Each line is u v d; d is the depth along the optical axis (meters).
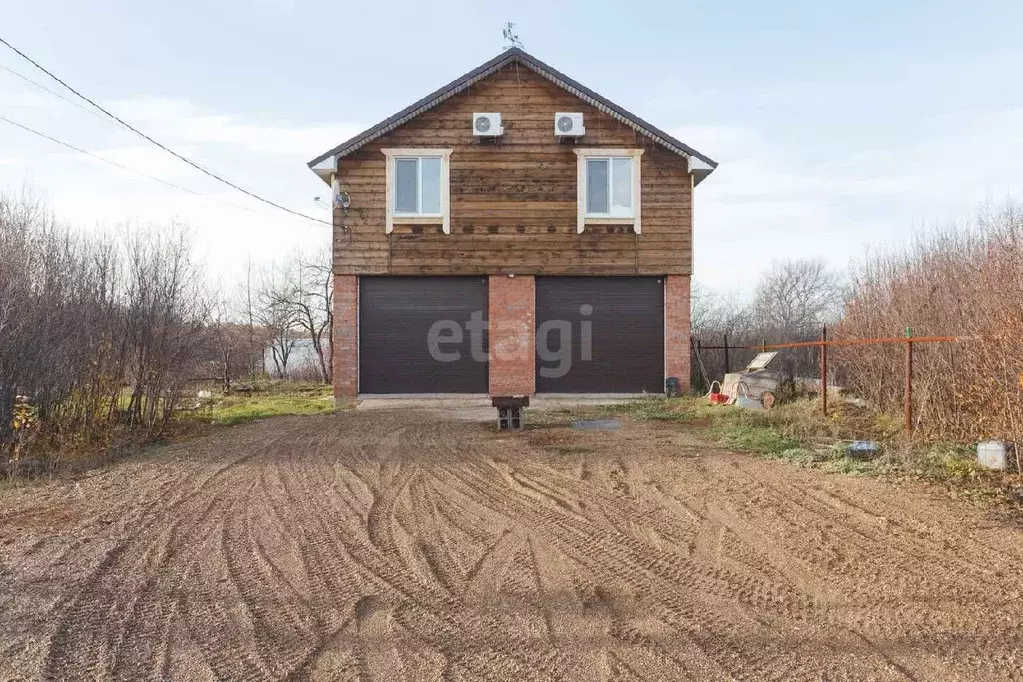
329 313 35.72
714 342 24.83
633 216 16.84
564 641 4.07
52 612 4.52
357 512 6.79
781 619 4.32
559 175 16.83
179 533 6.16
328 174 17.00
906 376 9.91
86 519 6.63
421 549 5.68
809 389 14.77
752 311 38.44
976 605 4.45
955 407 9.56
